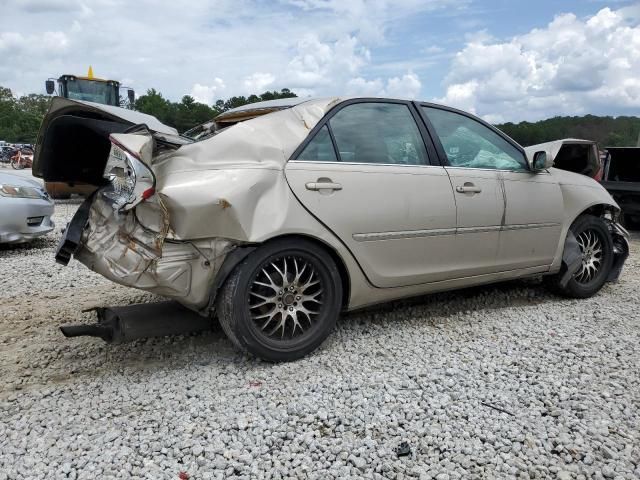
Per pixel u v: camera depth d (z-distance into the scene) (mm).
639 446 2555
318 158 3523
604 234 5070
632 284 5609
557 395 3027
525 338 3908
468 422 2758
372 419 2773
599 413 2838
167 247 3061
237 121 4023
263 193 3230
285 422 2754
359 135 3756
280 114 3559
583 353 3611
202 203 3027
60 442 2570
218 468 2385
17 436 2627
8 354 3662
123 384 3180
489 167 4391
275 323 3438
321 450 2523
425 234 3895
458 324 4195
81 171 3391
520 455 2482
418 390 3068
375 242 3664
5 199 6863
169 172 3100
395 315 4398
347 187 3535
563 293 4953
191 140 3518
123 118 3283
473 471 2373
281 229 3238
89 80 15320
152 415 2812
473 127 4430
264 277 3334
